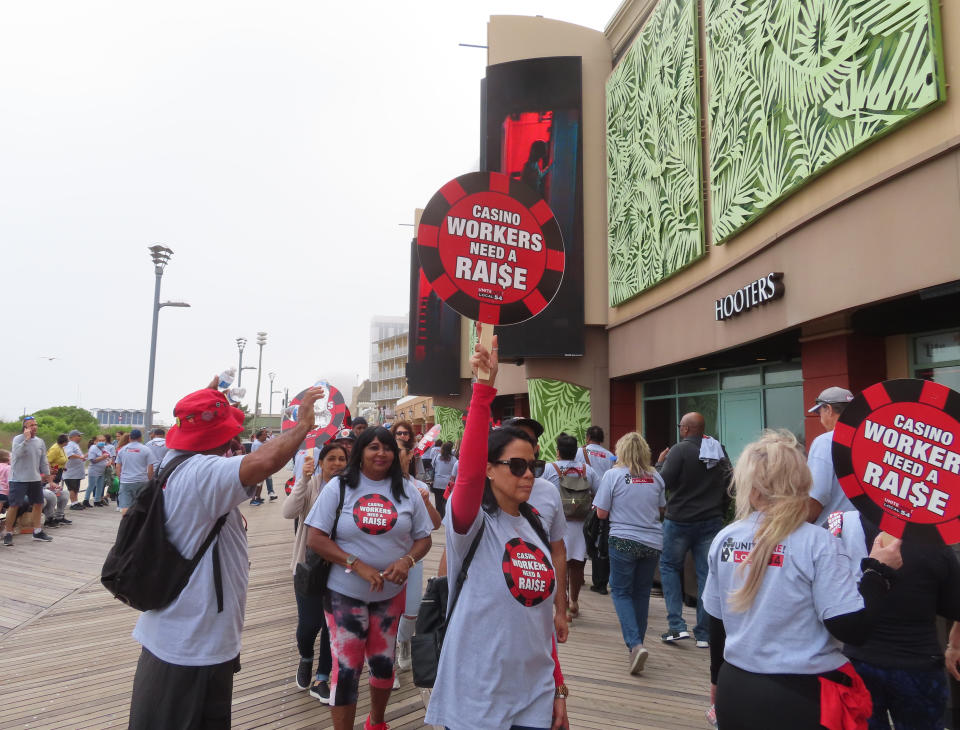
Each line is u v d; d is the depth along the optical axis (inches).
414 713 159.9
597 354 542.3
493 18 566.9
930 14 200.2
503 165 548.7
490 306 101.2
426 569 324.8
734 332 337.1
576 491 244.8
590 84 556.7
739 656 81.9
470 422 86.4
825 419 148.4
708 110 362.3
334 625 134.0
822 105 253.0
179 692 86.3
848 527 105.0
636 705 166.1
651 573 203.8
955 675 107.0
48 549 389.4
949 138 195.3
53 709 159.9
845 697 76.2
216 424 95.7
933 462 87.6
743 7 320.8
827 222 255.0
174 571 88.0
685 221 391.2
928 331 264.8
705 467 219.9
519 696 83.7
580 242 537.3
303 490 181.5
